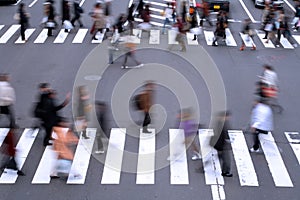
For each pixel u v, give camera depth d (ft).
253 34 80.69
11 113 49.29
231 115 53.72
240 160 45.16
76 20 91.81
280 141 48.80
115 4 104.01
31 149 46.42
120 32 72.64
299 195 40.24
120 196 39.73
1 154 45.16
